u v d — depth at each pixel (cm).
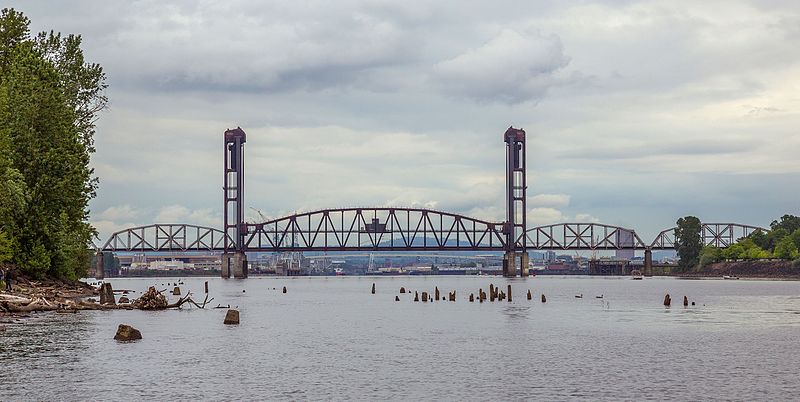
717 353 10281
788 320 15475
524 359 9644
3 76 16462
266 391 7512
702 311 18200
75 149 16650
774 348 10781
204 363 8925
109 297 16212
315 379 8156
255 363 9088
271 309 18612
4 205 15350
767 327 13912
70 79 18525
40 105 16088
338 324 14238
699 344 11231
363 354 9988
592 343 11319
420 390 7662
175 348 10006
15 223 15962
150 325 12756
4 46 17088
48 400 6956
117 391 7338
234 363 9025
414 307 19475
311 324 14175
